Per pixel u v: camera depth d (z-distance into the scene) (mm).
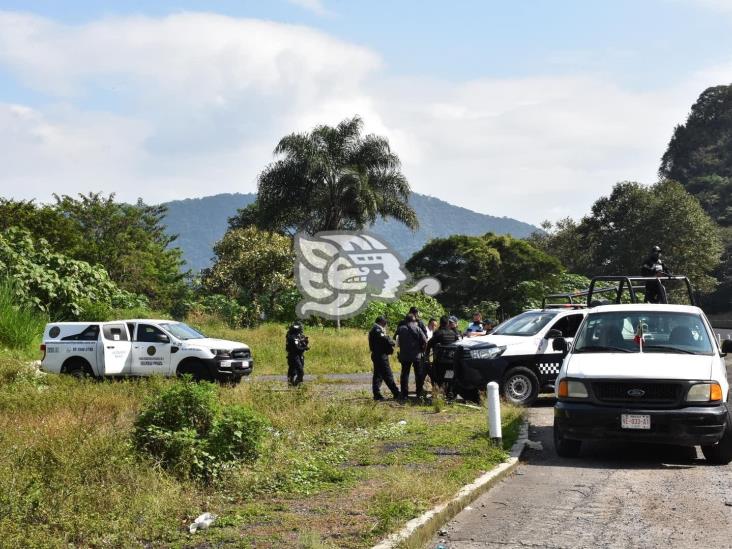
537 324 17688
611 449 12281
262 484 9156
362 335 37969
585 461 11250
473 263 82812
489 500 8828
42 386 17594
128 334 21109
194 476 9305
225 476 9336
